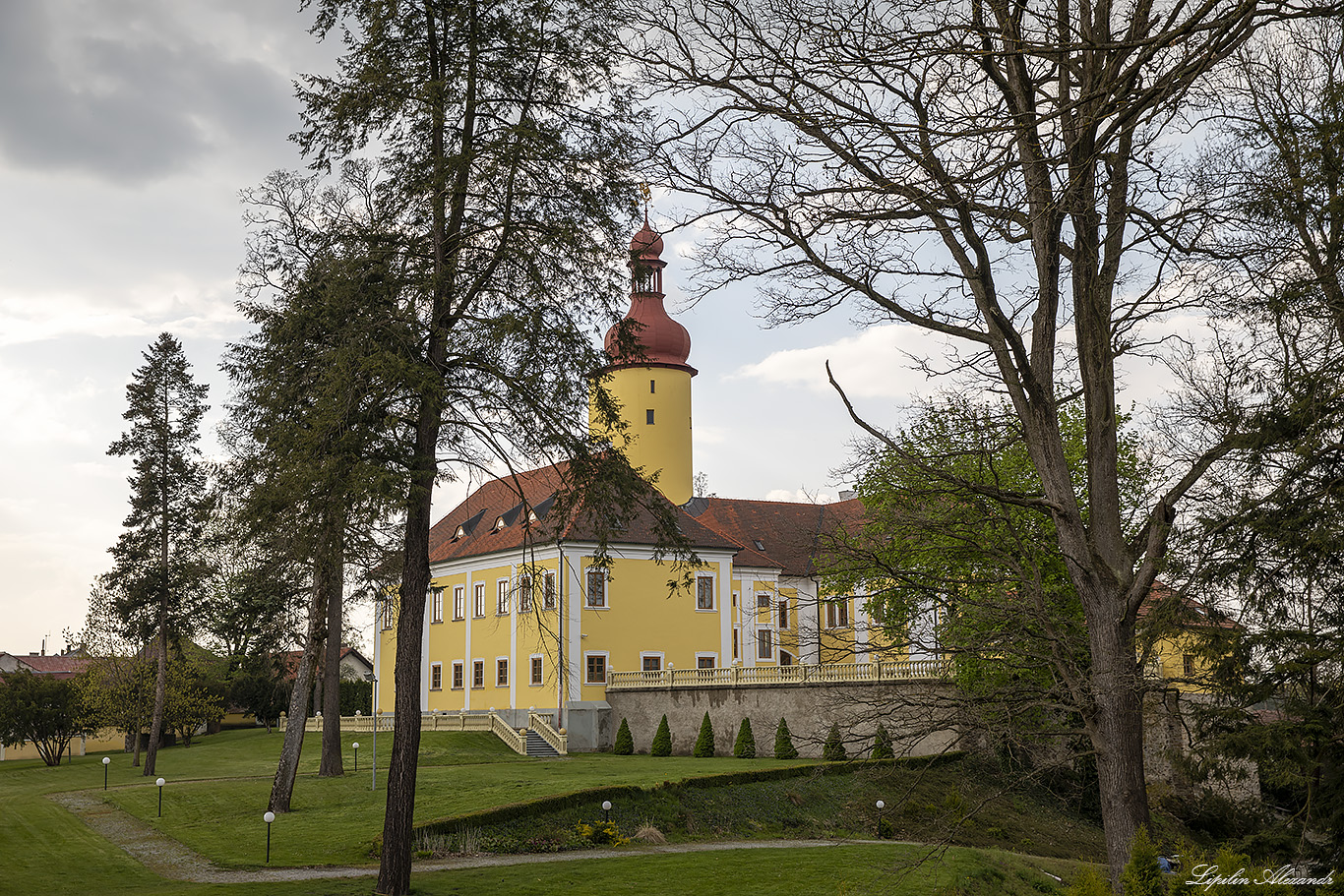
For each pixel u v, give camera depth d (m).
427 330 18.22
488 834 26.88
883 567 13.68
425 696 63.53
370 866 24.28
